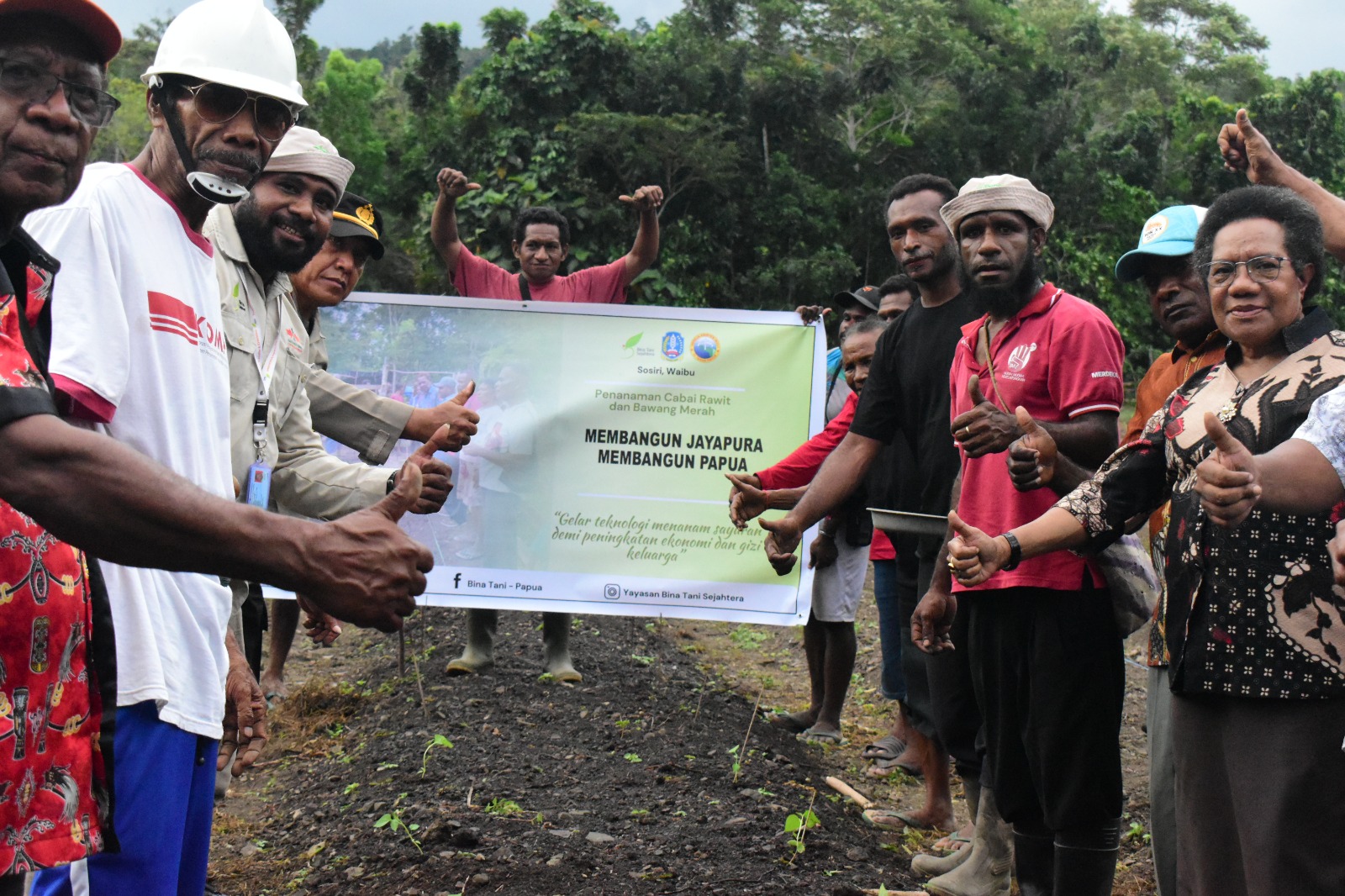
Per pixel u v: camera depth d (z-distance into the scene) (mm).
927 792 5320
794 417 6363
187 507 1748
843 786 5629
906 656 5273
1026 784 3895
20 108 2074
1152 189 37094
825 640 6668
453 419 4668
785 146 33188
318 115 42531
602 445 6383
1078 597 3656
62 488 1695
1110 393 3824
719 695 7109
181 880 2951
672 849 4445
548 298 7289
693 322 6383
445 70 32000
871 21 41781
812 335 6363
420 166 30812
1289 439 2756
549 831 4531
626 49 28484
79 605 2309
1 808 2150
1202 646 2869
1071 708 3662
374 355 6430
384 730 6238
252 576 1820
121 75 51062
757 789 5227
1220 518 2543
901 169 34969
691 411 6363
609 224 24312
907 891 4336
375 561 1874
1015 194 3980
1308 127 35875
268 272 3770
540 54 26938
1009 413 3986
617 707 6445
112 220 2686
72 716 2307
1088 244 33312
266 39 2953
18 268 2225
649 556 6367
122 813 2635
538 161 24688
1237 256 2910
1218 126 39781
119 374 2588
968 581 3258
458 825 4543
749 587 6359
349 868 4379
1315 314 2934
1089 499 3312
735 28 34438
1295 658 2738
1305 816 2713
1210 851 2924
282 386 3943
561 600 6359
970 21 44812
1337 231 3473
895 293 5836
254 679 3438
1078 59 44281
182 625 2801
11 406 1690
